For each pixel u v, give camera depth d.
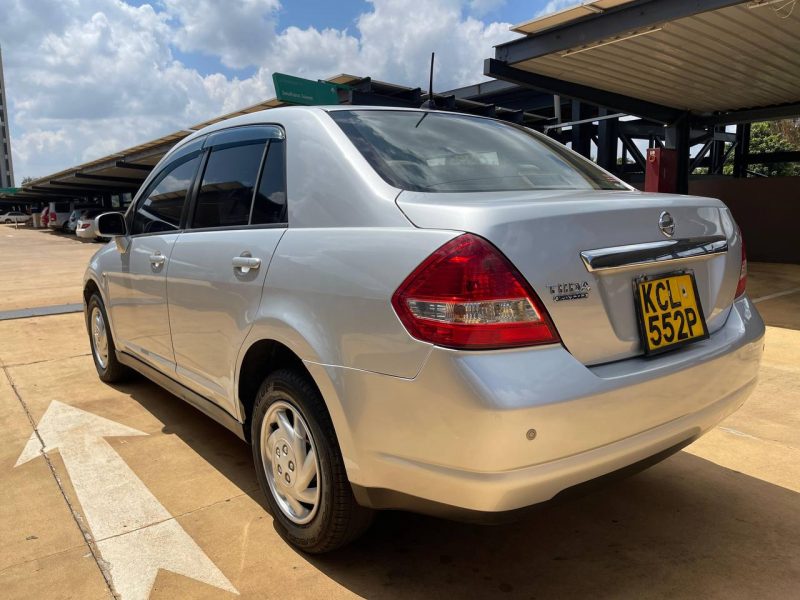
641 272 2.05
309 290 2.14
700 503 2.76
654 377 1.94
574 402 1.75
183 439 3.54
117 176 30.94
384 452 1.91
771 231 12.83
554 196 2.15
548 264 1.81
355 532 2.22
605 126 17.20
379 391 1.89
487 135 2.86
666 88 10.80
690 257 2.18
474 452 1.70
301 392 2.21
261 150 2.73
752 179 13.00
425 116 2.82
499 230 1.77
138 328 3.60
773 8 6.88
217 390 2.79
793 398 4.05
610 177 2.94
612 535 2.52
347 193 2.20
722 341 2.26
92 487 2.96
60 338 6.14
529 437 1.70
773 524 2.58
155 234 3.42
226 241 2.69
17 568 2.32
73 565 2.33
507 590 2.17
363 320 1.93
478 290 1.72
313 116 2.54
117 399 4.22
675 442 2.11
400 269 1.86
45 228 44.47
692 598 2.11
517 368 1.72
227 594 2.16
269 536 2.53
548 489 1.78
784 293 8.38
